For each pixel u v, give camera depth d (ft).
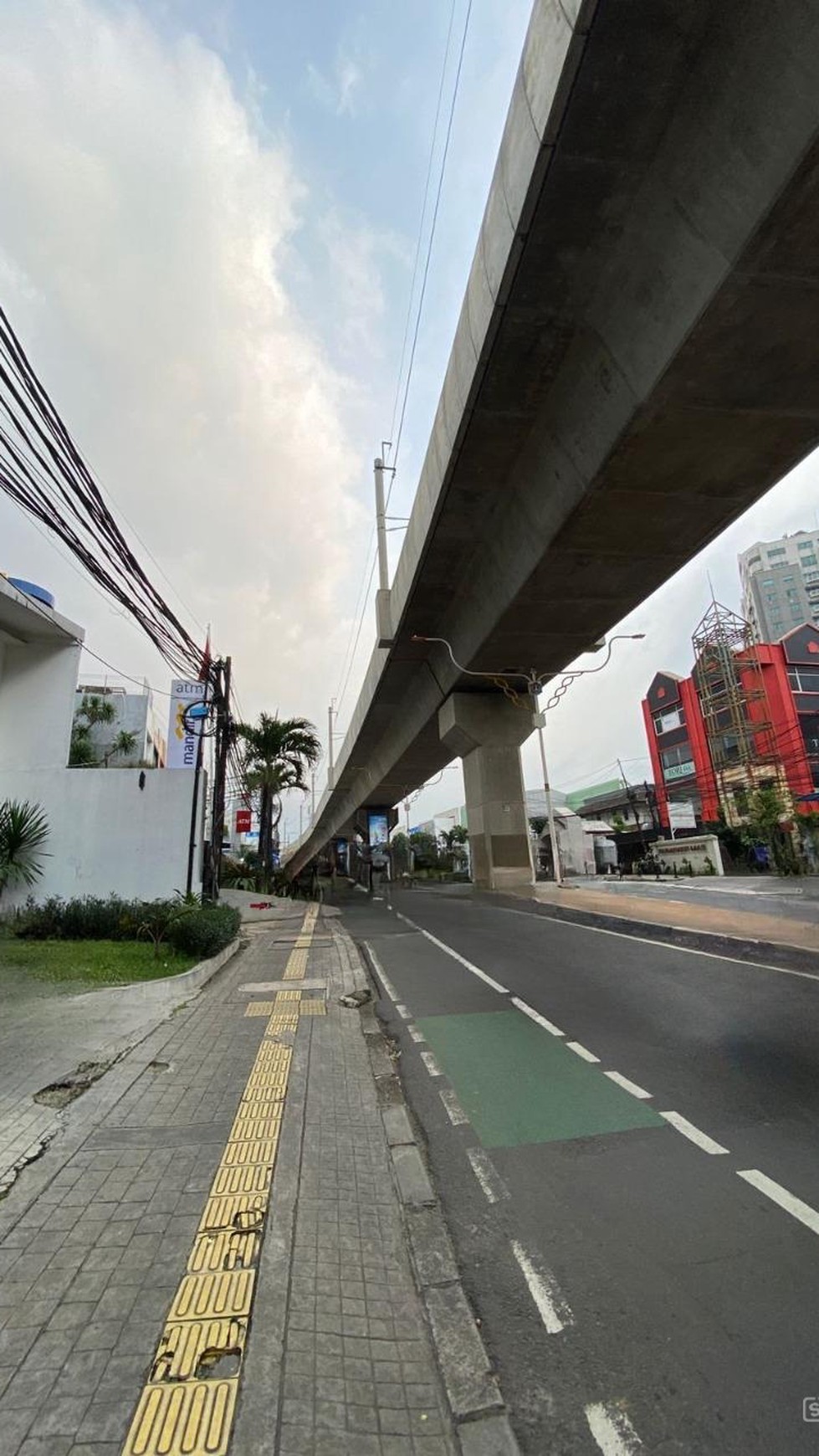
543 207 28.30
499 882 88.99
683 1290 9.93
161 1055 20.62
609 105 24.47
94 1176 13.03
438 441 50.80
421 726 106.11
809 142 21.15
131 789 51.75
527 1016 25.39
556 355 36.99
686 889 85.40
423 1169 13.93
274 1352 8.59
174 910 42.09
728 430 35.09
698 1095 17.07
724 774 157.48
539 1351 8.84
